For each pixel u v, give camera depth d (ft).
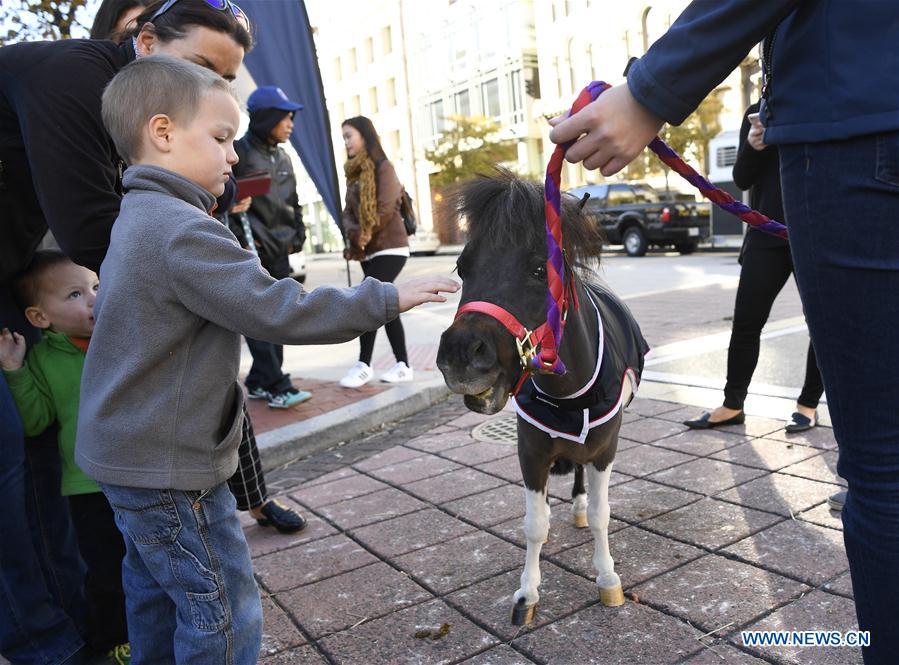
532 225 6.77
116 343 5.75
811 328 5.35
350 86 145.38
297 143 19.97
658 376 19.34
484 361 6.31
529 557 8.65
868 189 4.73
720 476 12.35
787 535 10.11
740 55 4.88
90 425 5.86
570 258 7.09
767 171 13.39
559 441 8.13
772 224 6.49
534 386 7.93
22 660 7.52
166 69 6.05
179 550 5.99
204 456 6.02
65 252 6.86
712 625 8.22
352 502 12.83
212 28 7.34
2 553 7.25
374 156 19.16
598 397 7.88
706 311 29.68
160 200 5.88
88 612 8.16
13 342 7.56
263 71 19.52
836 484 11.63
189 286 5.64
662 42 5.02
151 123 5.98
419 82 127.03
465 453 14.87
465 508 12.07
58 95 6.63
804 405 14.19
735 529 10.43
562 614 8.73
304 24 19.76
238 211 13.96
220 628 6.09
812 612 8.27
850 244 4.89
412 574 10.02
